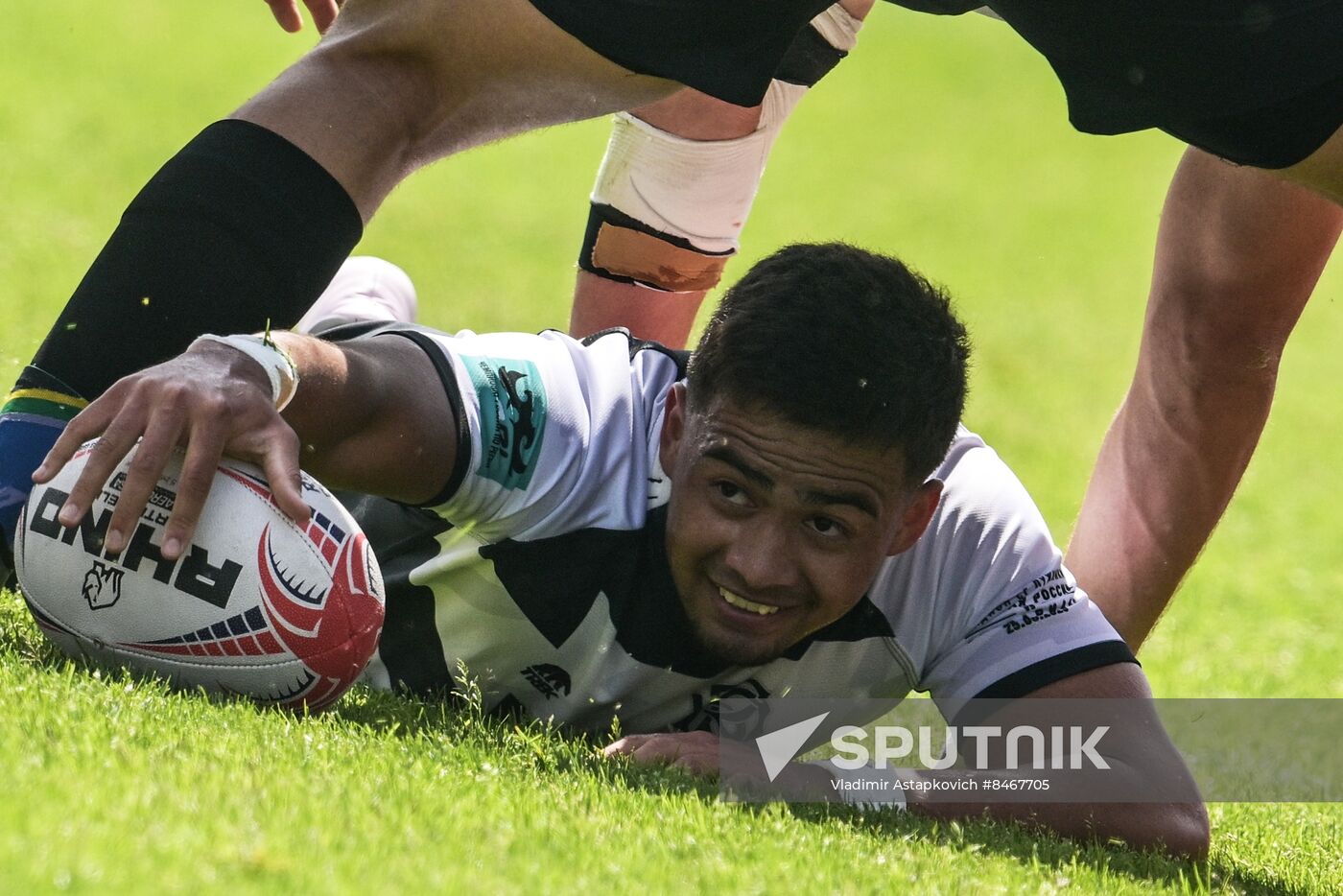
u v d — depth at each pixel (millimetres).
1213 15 10039
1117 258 66125
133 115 61438
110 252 11273
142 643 10477
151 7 84500
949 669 12297
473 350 11781
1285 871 12203
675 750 11328
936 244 63969
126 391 10172
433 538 12359
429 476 11289
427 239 53125
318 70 11422
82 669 10477
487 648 12211
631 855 8602
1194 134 10875
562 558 11766
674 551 11172
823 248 11148
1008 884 9539
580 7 10711
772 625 11156
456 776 9508
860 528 10820
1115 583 15977
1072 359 51031
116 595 10383
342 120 11266
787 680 12117
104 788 7781
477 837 8328
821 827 10125
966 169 78562
